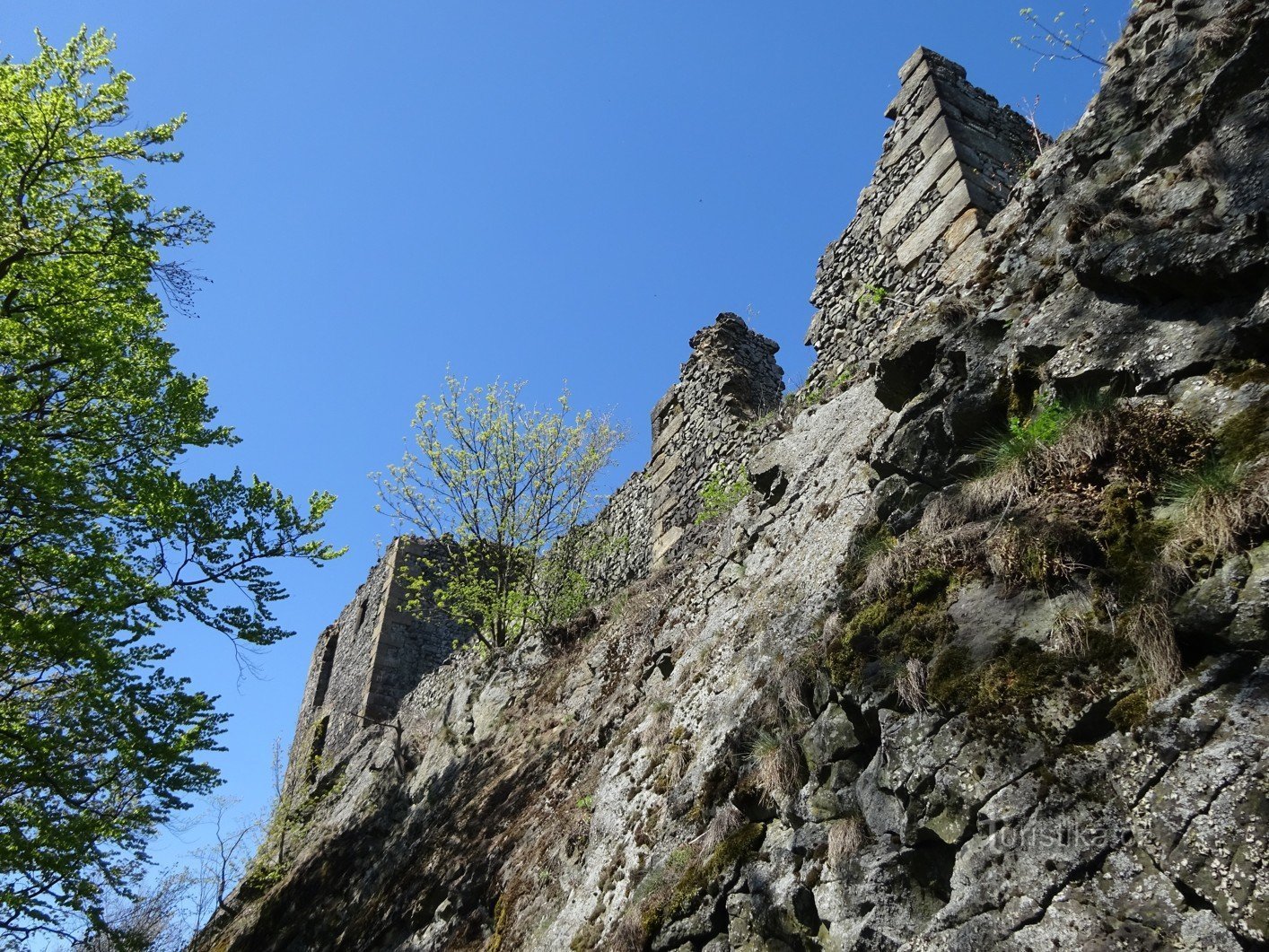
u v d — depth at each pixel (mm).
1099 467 3621
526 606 13578
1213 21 4176
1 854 7242
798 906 4012
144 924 17406
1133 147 4359
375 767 14914
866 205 9195
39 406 8688
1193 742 2736
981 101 8797
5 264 8359
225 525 8602
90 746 8164
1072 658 3230
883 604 4242
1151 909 2600
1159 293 3742
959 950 2979
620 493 14281
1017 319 4457
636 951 4840
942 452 4562
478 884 8359
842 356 8773
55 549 8203
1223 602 2873
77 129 8883
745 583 7273
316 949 11062
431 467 14547
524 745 10539
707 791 5324
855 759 4152
